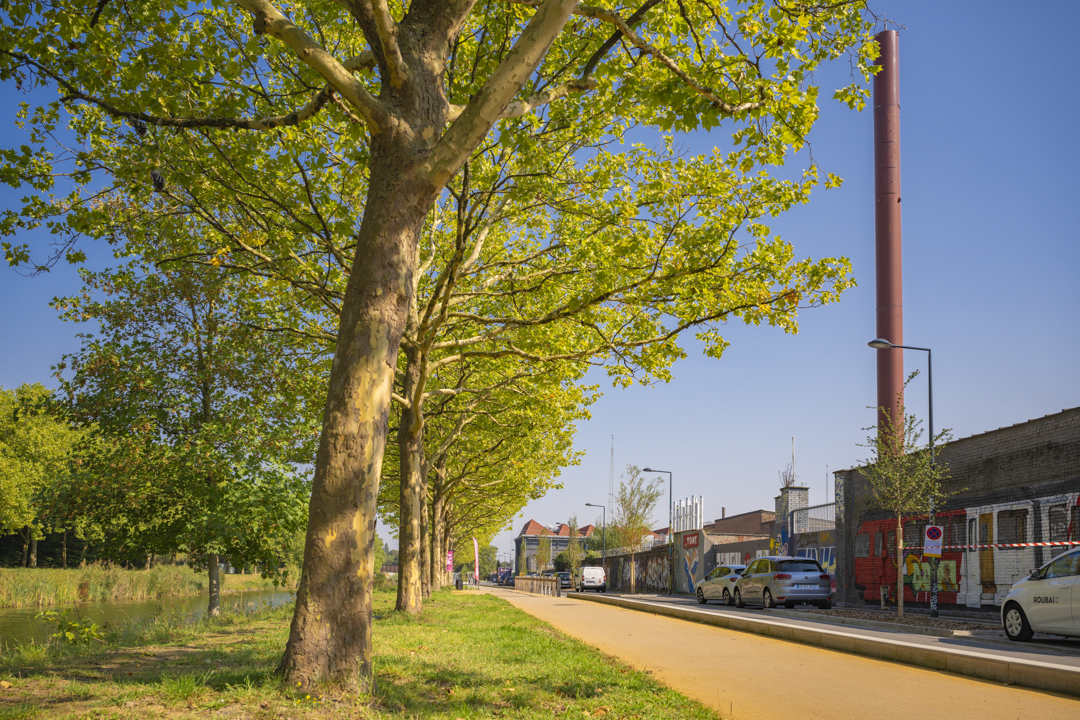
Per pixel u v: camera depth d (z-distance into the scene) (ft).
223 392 58.49
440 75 23.94
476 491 127.03
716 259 37.81
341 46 40.52
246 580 206.90
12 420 165.58
